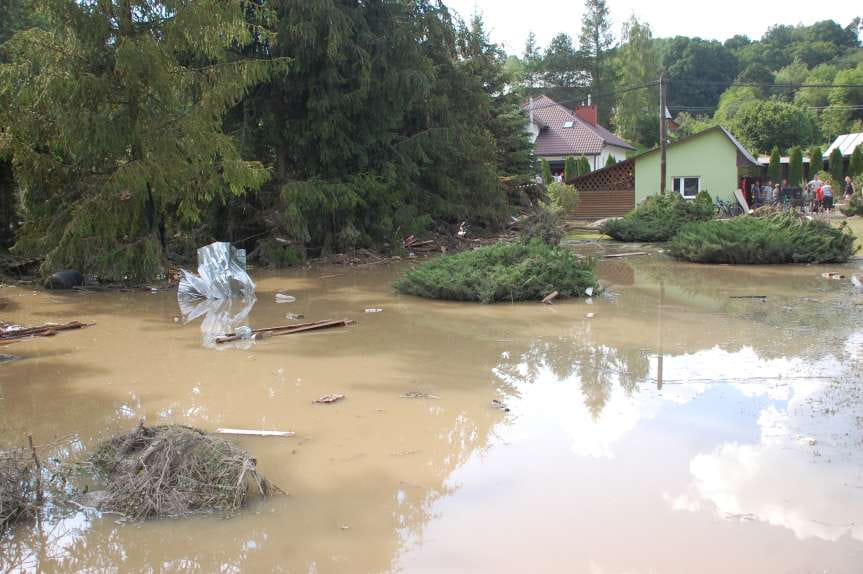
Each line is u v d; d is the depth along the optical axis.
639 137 75.06
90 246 14.08
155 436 4.93
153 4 13.94
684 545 3.84
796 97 84.94
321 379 7.25
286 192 17.84
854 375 7.12
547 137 53.00
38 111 13.81
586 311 11.12
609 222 25.66
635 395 6.59
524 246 13.47
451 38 23.16
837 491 4.46
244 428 5.79
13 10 18.31
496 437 5.54
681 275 15.62
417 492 4.56
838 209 35.56
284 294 13.43
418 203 22.56
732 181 34.84
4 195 16.22
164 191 14.37
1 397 6.71
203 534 4.07
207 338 9.32
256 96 19.09
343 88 19.36
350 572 3.66
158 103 14.33
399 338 9.23
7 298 12.84
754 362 7.71
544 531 4.02
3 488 4.33
